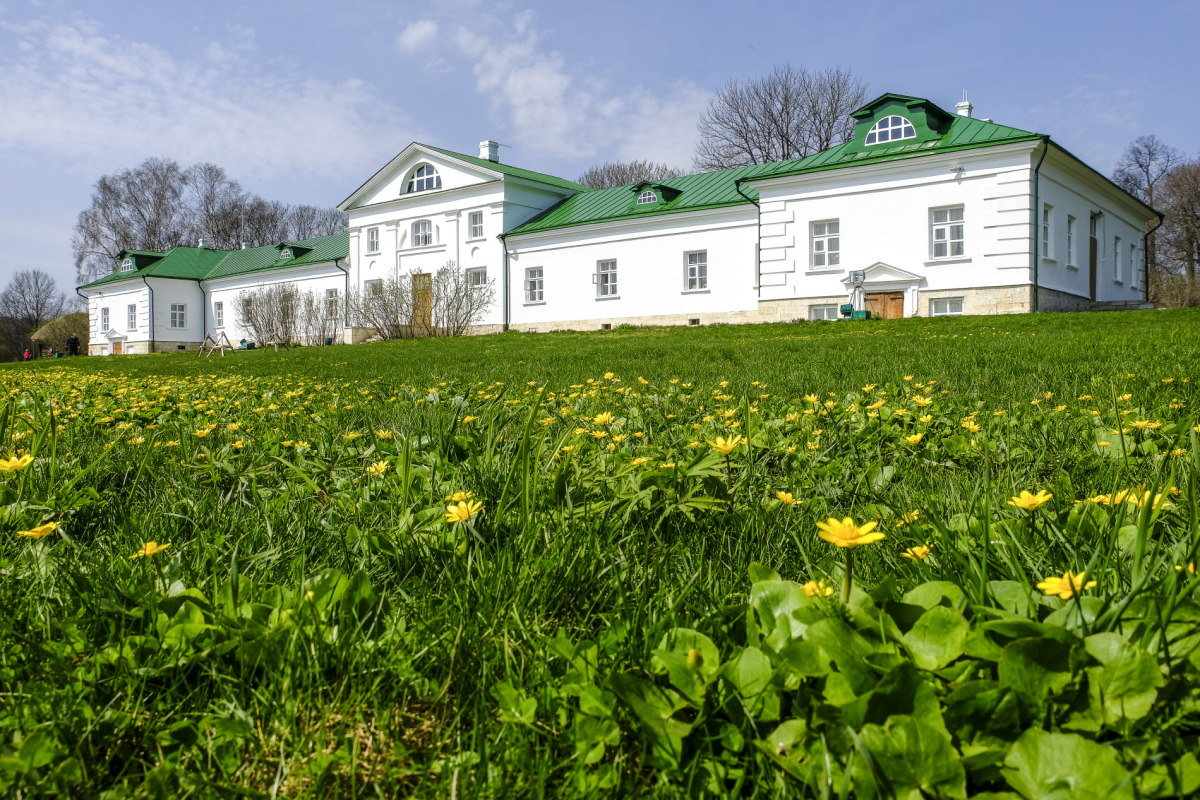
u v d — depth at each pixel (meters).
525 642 1.25
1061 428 2.97
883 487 2.24
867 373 6.23
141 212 54.47
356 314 32.53
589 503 1.91
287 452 2.98
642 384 6.00
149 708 1.11
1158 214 28.69
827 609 1.04
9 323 73.56
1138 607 1.02
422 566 1.65
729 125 42.34
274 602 1.36
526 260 29.36
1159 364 5.61
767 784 0.90
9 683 1.15
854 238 21.94
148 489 2.55
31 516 2.01
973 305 20.39
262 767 1.01
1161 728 0.85
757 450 2.65
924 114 21.48
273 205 62.72
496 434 2.91
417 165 31.92
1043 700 0.85
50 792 0.92
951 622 0.96
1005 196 19.80
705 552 1.77
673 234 25.94
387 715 1.08
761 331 17.12
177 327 42.91
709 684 0.99
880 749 0.79
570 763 0.98
